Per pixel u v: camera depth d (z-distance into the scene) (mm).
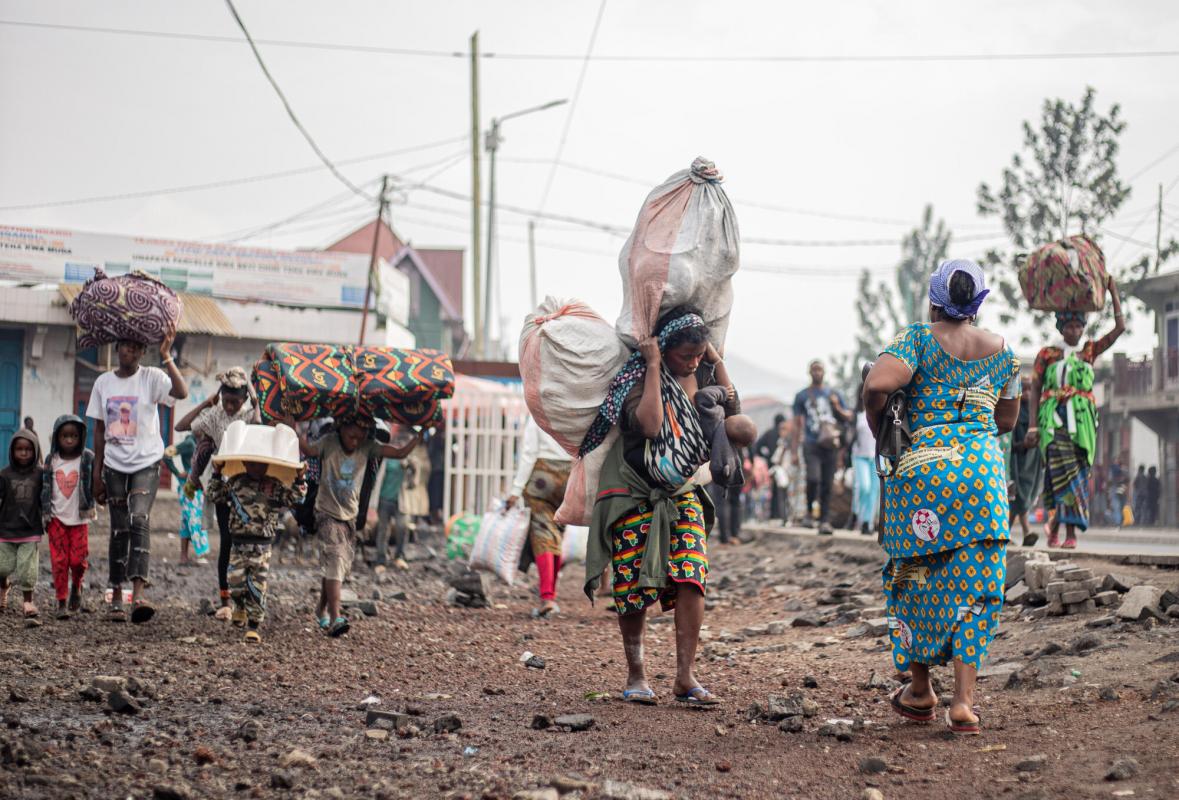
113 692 5613
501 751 4941
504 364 26516
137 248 26047
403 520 15055
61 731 5117
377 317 27469
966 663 5008
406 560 15320
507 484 18828
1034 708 5414
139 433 8734
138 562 8586
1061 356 9789
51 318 24141
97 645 7602
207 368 25766
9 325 24281
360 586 12102
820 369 16453
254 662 7207
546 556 10516
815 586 11680
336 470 8492
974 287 5145
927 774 4469
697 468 5746
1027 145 42062
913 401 5219
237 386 8883
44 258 25266
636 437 5859
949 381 5145
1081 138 41438
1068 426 9602
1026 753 4617
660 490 5816
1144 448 40750
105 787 4277
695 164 6004
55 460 8938
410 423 8438
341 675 6906
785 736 5191
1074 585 7477
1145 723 4781
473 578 11047
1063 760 4449
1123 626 6656
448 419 19078
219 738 5133
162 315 8672
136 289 8617
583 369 5887
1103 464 42062
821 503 16000
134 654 7297
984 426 5141
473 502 18859
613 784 4297
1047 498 9844
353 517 8641
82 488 9000
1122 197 41000
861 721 5465
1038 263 9672
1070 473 9641
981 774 4402
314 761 4664
